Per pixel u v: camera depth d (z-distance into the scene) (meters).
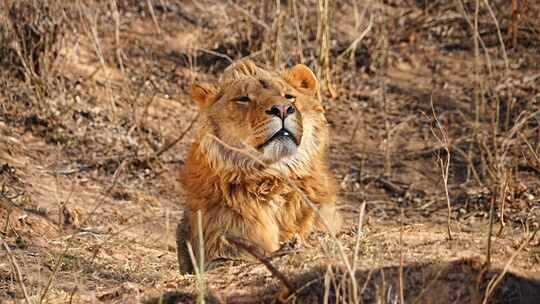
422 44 17.70
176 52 17.09
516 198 12.42
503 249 7.86
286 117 8.78
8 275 8.88
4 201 11.20
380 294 6.87
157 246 11.36
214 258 8.78
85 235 11.12
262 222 8.90
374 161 14.48
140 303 7.39
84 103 15.20
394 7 18.62
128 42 17.08
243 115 8.91
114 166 13.84
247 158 8.86
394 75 16.89
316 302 6.96
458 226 11.81
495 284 6.61
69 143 14.19
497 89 15.31
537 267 7.40
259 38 16.78
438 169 14.10
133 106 14.80
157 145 14.56
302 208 9.08
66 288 8.52
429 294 6.98
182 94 16.11
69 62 16.09
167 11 18.14
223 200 8.90
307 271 7.33
